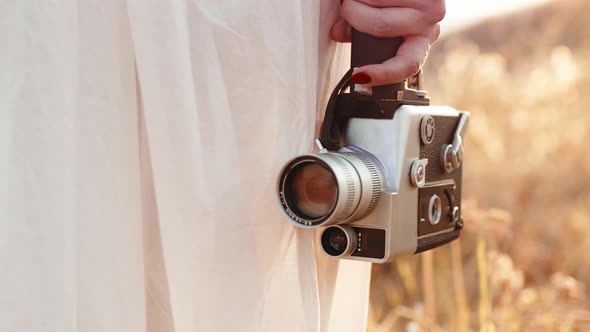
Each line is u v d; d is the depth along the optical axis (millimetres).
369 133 854
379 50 856
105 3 752
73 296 728
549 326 1603
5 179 704
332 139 858
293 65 840
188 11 782
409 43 850
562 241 2479
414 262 2311
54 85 710
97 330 768
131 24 754
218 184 807
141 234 804
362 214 818
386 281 2344
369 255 840
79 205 754
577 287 1705
